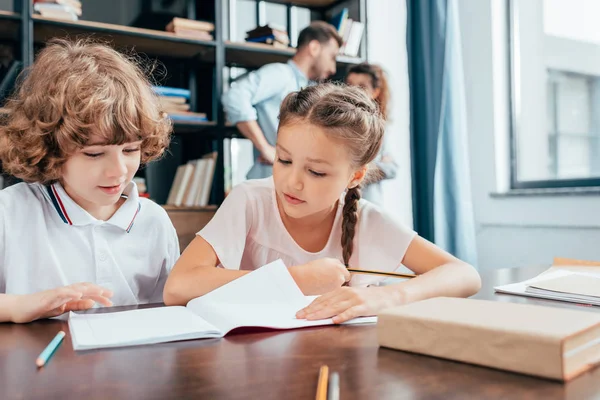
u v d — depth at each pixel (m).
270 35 2.90
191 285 0.84
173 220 2.62
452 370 0.49
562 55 2.83
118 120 0.89
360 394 0.43
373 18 3.42
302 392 0.43
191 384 0.45
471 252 2.87
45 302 0.71
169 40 2.64
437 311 0.57
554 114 2.88
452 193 2.89
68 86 0.90
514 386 0.45
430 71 2.95
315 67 2.78
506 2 3.02
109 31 2.50
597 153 2.70
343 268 0.89
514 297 0.88
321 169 0.90
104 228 1.08
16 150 0.98
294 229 1.13
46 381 0.47
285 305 0.75
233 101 2.62
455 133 2.90
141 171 2.90
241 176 3.05
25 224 1.02
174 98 2.67
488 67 3.04
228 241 1.00
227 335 0.63
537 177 2.97
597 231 2.52
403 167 3.42
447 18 2.89
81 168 0.92
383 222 1.10
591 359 0.49
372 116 0.98
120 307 0.84
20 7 2.35
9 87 2.25
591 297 0.81
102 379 0.47
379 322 0.57
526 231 2.82
